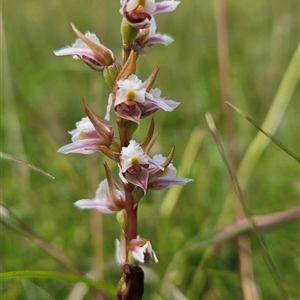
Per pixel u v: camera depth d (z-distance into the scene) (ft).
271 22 2.62
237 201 1.34
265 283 1.31
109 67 0.88
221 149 1.14
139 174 0.87
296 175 1.72
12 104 1.79
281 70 2.19
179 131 1.97
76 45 0.90
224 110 1.56
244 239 1.28
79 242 1.49
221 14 1.57
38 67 2.45
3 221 1.17
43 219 1.57
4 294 1.30
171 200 1.42
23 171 1.71
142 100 0.86
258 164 1.80
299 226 1.48
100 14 1.84
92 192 1.50
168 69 2.34
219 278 1.33
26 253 1.40
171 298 1.25
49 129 1.94
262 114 1.98
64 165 1.69
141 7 0.87
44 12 2.93
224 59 1.56
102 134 0.88
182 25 2.66
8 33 2.77
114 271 1.38
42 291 1.31
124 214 0.89
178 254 1.30
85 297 1.31
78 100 2.22
